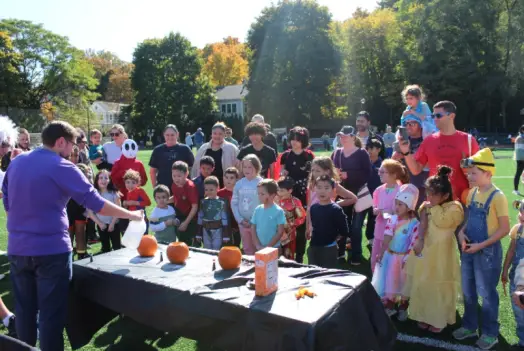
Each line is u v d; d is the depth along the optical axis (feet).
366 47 160.15
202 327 8.83
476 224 11.71
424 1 142.92
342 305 8.40
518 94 147.33
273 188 14.53
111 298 10.32
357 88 160.66
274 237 14.39
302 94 148.15
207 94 179.32
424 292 12.70
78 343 11.55
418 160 14.96
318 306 8.09
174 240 18.47
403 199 13.42
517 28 132.87
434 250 12.57
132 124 177.68
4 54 150.82
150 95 173.06
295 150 19.07
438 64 138.00
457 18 136.15
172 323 9.29
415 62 142.00
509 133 145.18
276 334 7.68
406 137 15.06
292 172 19.02
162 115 173.27
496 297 11.79
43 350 10.06
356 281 9.39
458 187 13.75
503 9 136.56
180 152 21.80
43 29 167.02
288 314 7.71
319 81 147.23
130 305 9.94
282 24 149.59
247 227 17.34
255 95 156.56
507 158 74.90
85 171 19.72
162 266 10.85
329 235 13.99
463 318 12.49
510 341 12.21
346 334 8.25
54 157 10.17
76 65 173.58
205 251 12.37
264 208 14.82
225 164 21.84
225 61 244.63
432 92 139.33
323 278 9.64
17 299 10.24
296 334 7.43
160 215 18.29
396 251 13.78
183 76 175.01
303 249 17.54
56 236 10.08
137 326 13.69
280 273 10.12
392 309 14.05
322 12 147.13
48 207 9.95
